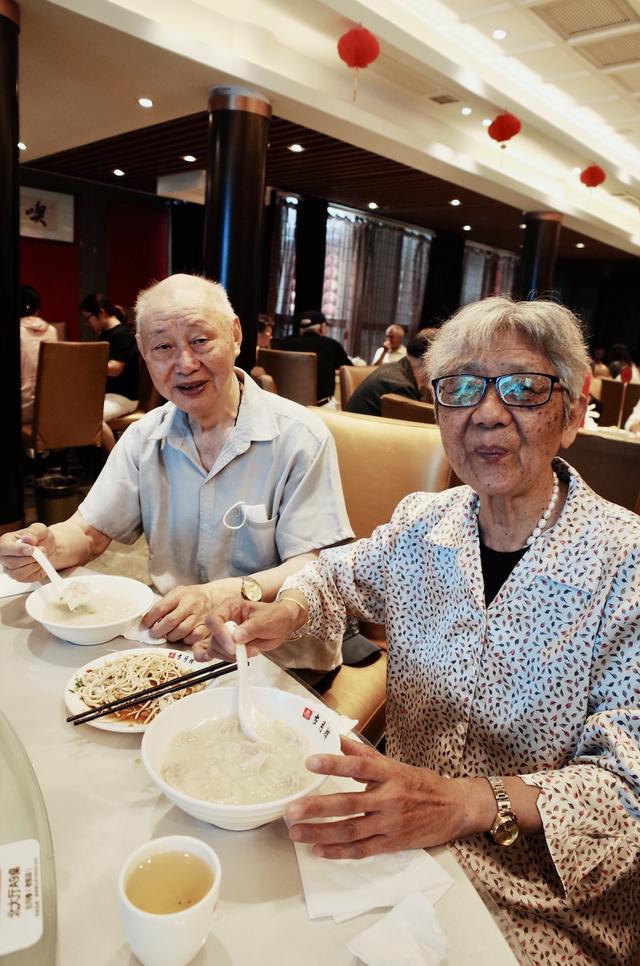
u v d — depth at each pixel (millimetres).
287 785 709
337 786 741
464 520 1012
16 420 3121
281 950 539
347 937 555
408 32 4535
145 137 5762
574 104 5938
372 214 9391
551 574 899
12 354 3045
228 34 4219
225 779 709
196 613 1068
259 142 4324
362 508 1693
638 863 924
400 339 7160
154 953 487
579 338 906
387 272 9867
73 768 746
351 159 6230
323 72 4914
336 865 632
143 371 4754
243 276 4363
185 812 673
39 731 812
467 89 5113
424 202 8125
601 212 8852
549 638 904
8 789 657
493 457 900
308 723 808
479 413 888
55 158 6867
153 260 8828
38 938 509
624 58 4887
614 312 12344
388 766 713
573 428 949
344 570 1160
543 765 927
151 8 3768
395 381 3555
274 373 5090
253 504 1435
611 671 878
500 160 6879
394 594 1101
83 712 830
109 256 8383
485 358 894
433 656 1024
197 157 6316
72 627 982
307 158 6328
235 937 549
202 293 1327
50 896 551
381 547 1130
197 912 487
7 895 537
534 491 942
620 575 877
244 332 4422
